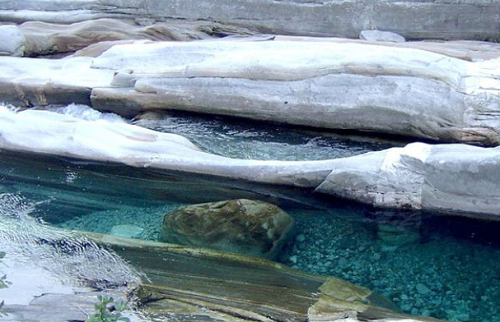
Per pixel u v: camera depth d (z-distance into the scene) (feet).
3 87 21.22
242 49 20.26
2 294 11.29
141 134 18.12
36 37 25.12
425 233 14.85
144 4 28.07
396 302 12.46
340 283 12.52
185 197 16.51
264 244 13.93
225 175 16.42
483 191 14.30
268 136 19.01
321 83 18.20
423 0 24.00
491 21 23.40
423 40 24.23
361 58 17.92
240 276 12.60
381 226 15.19
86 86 20.67
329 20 25.39
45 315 10.46
